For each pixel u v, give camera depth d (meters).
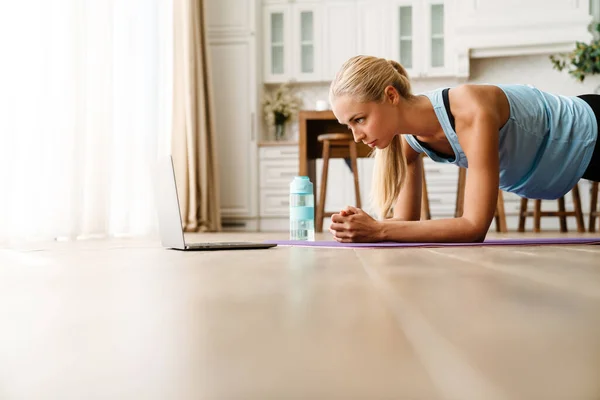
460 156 1.73
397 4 6.18
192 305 0.51
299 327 0.38
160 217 1.80
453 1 6.11
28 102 3.47
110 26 4.05
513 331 0.36
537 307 0.47
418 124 1.70
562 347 0.30
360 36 6.25
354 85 1.65
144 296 0.59
